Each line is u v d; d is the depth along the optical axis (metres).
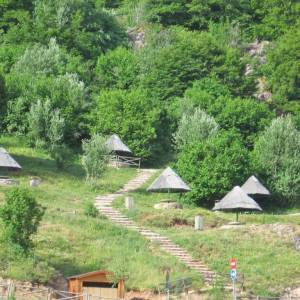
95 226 141.75
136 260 131.38
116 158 196.12
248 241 142.75
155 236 143.88
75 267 125.88
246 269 133.25
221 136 189.00
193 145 181.25
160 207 166.12
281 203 183.88
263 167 185.00
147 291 122.62
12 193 124.44
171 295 122.50
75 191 171.88
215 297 122.75
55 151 192.50
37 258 124.75
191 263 134.62
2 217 123.69
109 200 167.00
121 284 120.00
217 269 133.62
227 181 173.88
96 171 177.25
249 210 165.25
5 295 113.44
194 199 173.62
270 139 187.00
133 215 155.50
